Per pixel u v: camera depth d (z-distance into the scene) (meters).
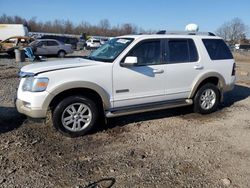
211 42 7.29
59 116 5.52
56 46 27.59
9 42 27.77
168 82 6.53
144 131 6.05
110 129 6.11
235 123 6.68
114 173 4.33
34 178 4.16
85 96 5.71
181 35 6.87
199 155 4.98
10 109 7.23
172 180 4.17
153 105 6.43
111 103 5.93
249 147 5.36
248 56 42.44
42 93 5.36
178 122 6.65
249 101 8.84
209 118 7.01
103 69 5.77
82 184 4.03
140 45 6.20
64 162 4.64
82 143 5.38
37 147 5.15
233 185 4.09
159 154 4.98
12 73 14.17
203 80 7.04
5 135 5.63
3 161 4.61
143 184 4.05
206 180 4.20
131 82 6.06
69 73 5.52
